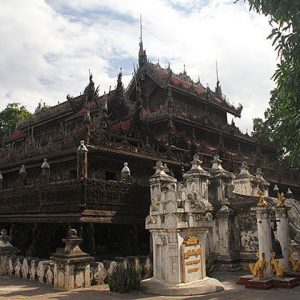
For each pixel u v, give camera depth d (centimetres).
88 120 2238
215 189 2198
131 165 2697
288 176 4306
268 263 1409
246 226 1966
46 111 3978
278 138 1212
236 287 1390
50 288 1402
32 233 2197
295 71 1034
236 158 3712
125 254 2180
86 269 1431
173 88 3878
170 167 2827
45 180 2317
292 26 1008
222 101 4594
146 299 1177
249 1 1063
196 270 1298
